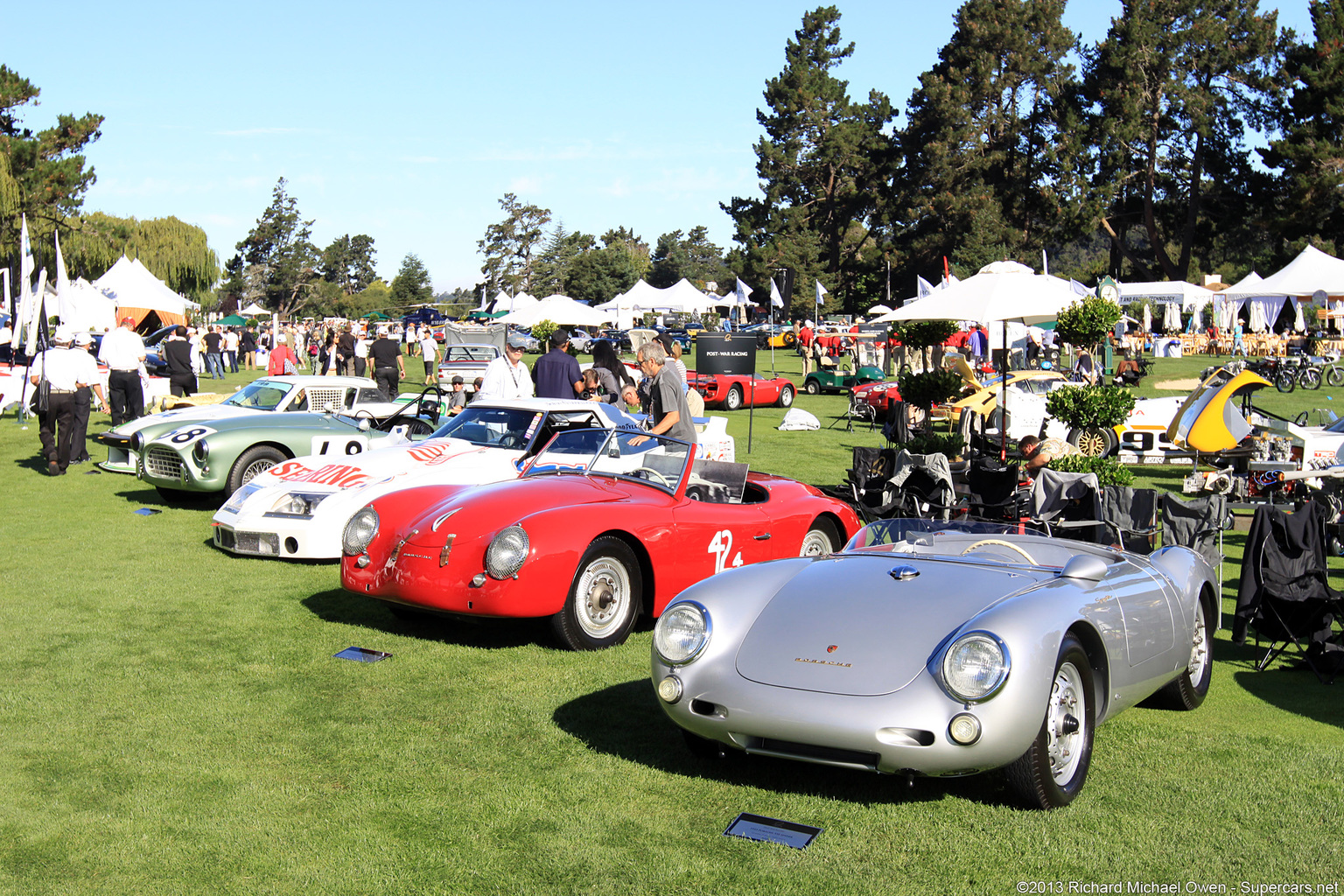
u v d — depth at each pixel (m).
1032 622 4.09
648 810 4.19
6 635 6.70
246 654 6.35
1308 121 55.66
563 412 9.29
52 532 10.20
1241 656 6.85
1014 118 71.00
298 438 11.37
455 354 28.64
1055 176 67.56
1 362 22.80
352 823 4.06
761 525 7.42
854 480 11.50
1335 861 3.77
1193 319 48.59
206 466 10.99
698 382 25.75
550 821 4.09
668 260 132.00
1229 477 11.57
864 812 4.18
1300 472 10.45
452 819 4.10
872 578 4.67
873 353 34.25
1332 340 42.19
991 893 3.53
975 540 5.43
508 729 5.11
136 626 6.95
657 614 6.79
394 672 6.02
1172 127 65.69
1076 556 4.86
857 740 3.90
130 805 4.21
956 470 11.52
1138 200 69.94
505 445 9.05
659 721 5.26
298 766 4.63
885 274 81.88
